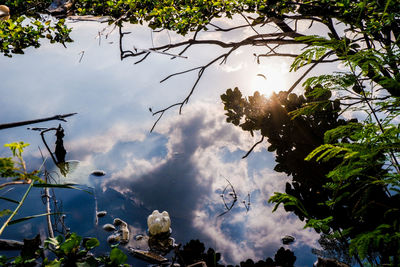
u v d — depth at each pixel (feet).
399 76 5.34
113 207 13.37
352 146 5.07
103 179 15.12
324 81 5.75
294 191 12.05
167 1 13.98
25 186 13.85
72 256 8.73
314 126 14.37
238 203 14.16
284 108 15.56
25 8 15.19
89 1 15.38
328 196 11.53
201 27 14.03
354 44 10.32
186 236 12.19
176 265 10.40
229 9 13.61
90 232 11.80
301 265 10.58
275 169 13.41
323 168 12.82
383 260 5.21
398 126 4.82
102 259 8.89
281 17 13.14
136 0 14.40
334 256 10.47
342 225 8.68
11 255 10.20
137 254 10.89
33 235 11.35
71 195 13.73
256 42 14.38
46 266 7.93
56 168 15.30
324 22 11.50
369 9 8.91
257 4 13.38
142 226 12.52
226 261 11.02
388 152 5.12
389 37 8.68
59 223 12.07
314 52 5.86
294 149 14.07
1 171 3.97
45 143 16.92
